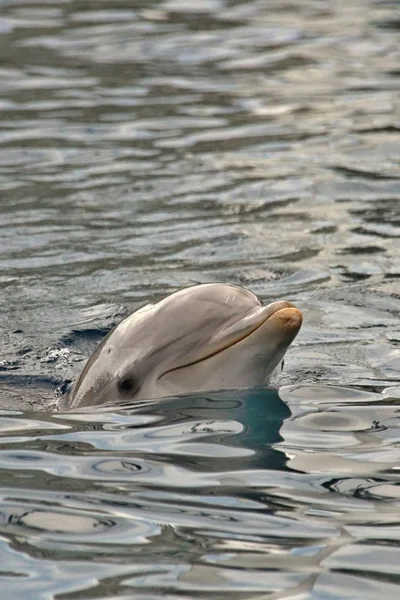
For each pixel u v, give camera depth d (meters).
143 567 10.98
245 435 14.48
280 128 33.34
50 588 10.62
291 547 11.38
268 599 10.34
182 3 49.56
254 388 15.75
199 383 15.72
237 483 13.01
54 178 29.17
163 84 37.81
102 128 33.44
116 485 13.02
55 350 19.20
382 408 15.62
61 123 33.91
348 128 33.22
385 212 26.47
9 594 10.52
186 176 29.22
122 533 11.71
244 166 30.00
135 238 24.94
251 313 15.75
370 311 20.44
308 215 26.34
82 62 40.31
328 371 17.34
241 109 35.25
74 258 23.75
